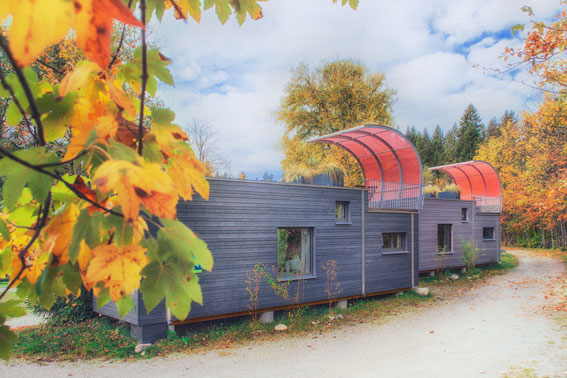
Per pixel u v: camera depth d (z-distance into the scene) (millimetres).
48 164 557
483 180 24188
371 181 18328
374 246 12664
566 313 10969
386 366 7102
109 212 630
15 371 6910
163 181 528
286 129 31875
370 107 29766
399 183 16906
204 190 836
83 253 724
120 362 7316
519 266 22234
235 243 9375
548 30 6348
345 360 7465
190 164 821
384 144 15992
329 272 11289
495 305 12281
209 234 8992
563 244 35281
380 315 11008
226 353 7812
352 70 30766
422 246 17641
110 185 490
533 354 7516
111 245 639
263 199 9898
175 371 6887
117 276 626
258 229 9773
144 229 688
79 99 751
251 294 9500
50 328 9367
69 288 741
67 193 760
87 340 8445
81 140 654
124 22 405
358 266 12156
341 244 11688
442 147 60125
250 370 6941
